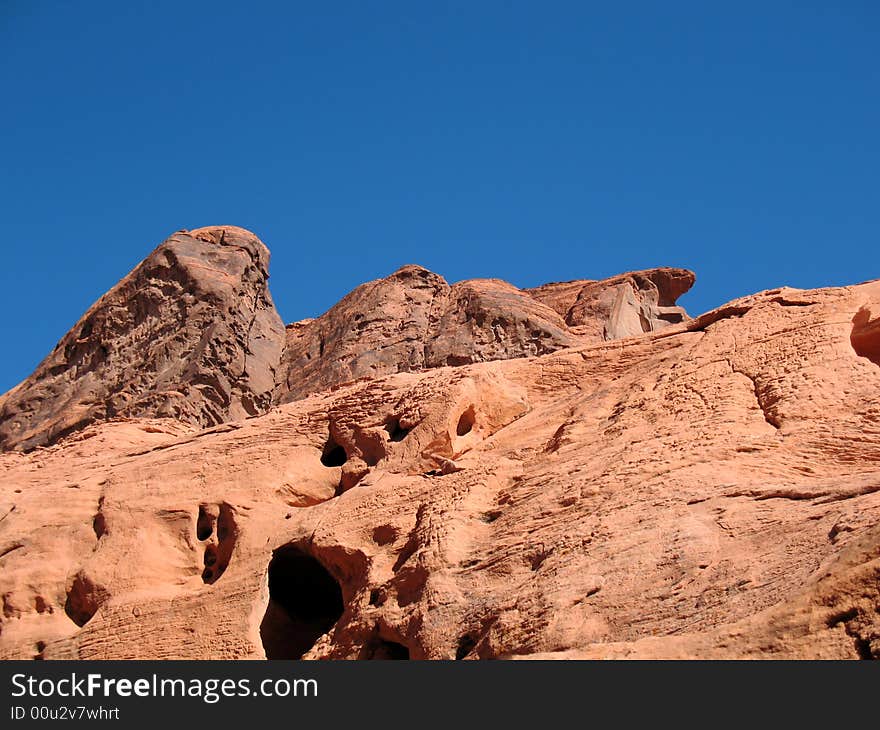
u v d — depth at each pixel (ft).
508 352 149.69
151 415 147.54
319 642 88.22
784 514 74.84
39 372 162.61
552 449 94.89
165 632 95.55
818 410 87.35
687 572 72.90
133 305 161.27
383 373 153.69
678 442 87.10
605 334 156.76
